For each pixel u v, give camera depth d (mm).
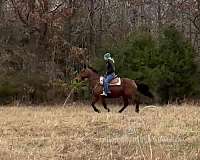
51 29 34250
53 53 33625
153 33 35688
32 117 20031
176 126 16359
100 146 12820
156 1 42125
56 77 32438
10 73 31016
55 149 12617
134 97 22016
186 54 29547
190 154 11109
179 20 40562
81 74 22875
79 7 35750
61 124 17312
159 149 11664
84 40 36031
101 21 37000
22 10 34000
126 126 16625
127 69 29438
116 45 31094
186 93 29469
